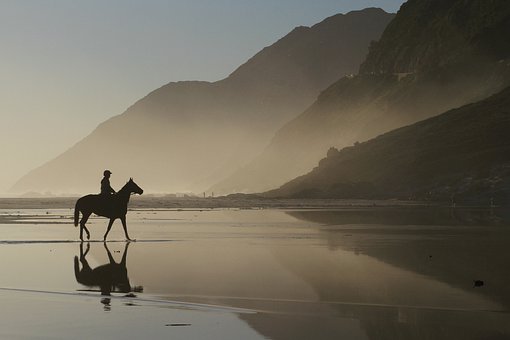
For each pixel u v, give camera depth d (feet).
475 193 415.64
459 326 45.09
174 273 70.54
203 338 42.01
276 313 49.39
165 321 46.73
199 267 75.31
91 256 87.71
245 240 112.37
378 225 153.58
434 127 564.71
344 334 43.01
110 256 87.61
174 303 53.31
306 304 52.60
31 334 42.88
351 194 502.79
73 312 49.73
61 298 55.67
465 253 88.12
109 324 45.70
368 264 77.25
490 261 79.46
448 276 67.05
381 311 49.93
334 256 85.97
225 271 71.82
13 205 381.81
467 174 457.68
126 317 47.96
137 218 199.00
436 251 90.99
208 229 143.33
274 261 80.94
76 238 117.50
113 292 58.49
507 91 588.91
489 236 116.57
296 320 46.93
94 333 43.21
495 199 384.27
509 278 65.67
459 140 518.78
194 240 112.98
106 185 113.91
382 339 41.81
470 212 222.28
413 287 60.44
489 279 65.26
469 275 67.77
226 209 288.71
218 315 48.70
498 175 435.12
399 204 342.85
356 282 63.77
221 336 42.52
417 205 317.83
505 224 151.74
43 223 168.04
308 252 91.25
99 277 67.72
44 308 51.19
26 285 62.69
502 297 55.26
